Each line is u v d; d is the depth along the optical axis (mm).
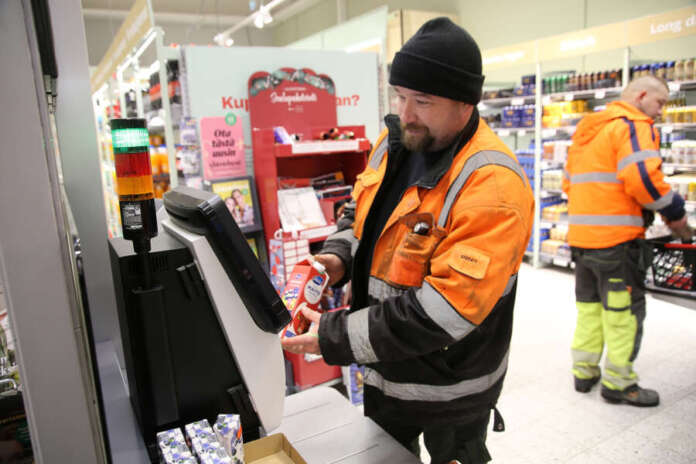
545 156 5758
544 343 3766
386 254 1284
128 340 863
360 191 1473
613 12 6352
